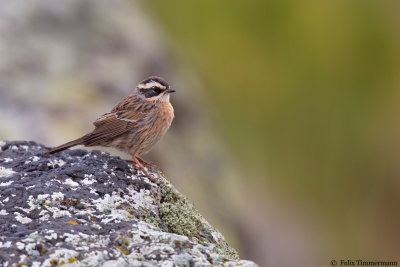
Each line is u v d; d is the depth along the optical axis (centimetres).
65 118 1412
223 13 1966
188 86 1703
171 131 1533
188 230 769
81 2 1711
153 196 800
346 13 1975
